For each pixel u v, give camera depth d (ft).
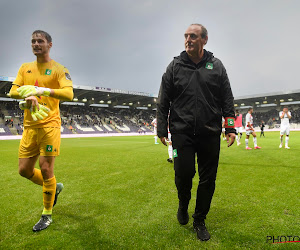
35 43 7.18
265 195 9.46
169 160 19.24
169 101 6.80
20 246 5.78
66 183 12.40
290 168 15.01
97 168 16.80
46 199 7.11
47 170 7.18
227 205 8.42
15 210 8.44
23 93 6.59
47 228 6.83
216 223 6.95
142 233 6.42
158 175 14.15
